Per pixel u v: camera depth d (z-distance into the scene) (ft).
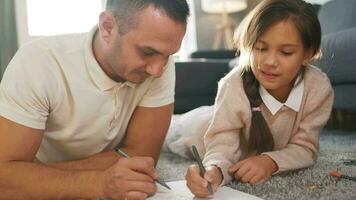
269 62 3.09
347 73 5.53
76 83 2.81
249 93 3.40
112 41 2.51
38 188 2.55
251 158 3.25
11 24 12.62
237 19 14.56
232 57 11.36
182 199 2.58
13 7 12.65
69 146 3.15
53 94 2.78
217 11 13.89
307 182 3.03
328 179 3.07
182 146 4.65
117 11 2.44
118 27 2.44
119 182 2.44
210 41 14.39
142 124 3.25
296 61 3.16
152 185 2.51
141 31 2.34
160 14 2.29
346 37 5.49
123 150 3.26
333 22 8.32
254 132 3.46
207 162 3.15
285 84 3.31
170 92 3.33
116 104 2.99
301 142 3.51
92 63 2.80
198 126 4.37
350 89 5.91
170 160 4.71
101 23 2.58
